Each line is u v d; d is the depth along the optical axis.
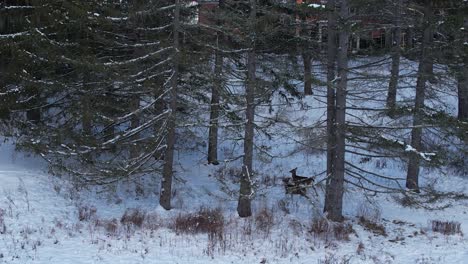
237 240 12.73
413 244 13.51
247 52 14.59
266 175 20.00
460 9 15.38
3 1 17.58
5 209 12.73
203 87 16.05
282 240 13.05
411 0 16.12
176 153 21.36
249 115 14.74
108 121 14.18
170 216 14.67
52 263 9.81
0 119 17.41
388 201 18.50
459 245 13.48
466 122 13.27
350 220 15.69
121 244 11.59
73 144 14.62
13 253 10.14
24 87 15.48
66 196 14.89
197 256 11.16
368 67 15.82
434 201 14.80
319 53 15.78
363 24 14.92
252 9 13.78
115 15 14.26
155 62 15.02
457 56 15.57
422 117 13.65
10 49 14.84
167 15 15.40
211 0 15.52
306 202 17.64
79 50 15.08
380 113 14.45
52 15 14.16
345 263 11.39
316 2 15.17
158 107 15.90
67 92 16.03
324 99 28.72
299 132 15.62
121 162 15.52
